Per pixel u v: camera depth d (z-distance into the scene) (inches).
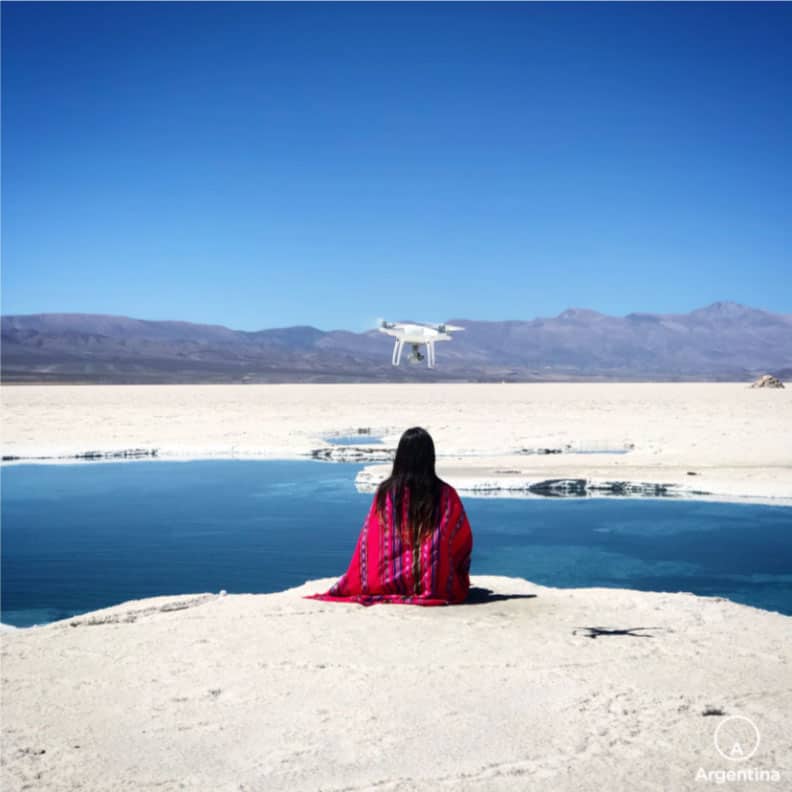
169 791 110.7
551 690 151.6
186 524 513.0
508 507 560.4
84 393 2775.6
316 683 153.8
